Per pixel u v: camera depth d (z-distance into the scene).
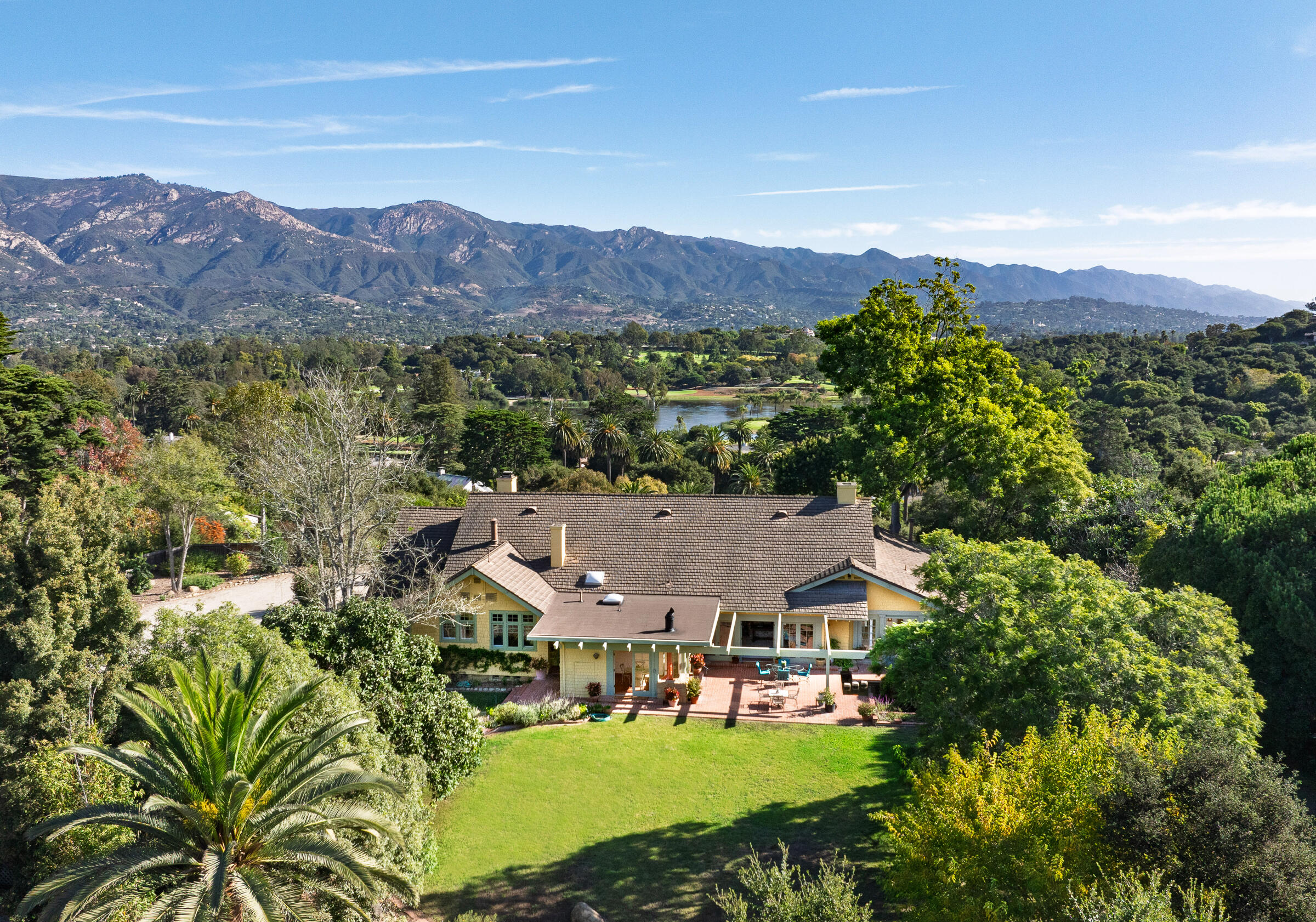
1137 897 11.09
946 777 15.63
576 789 23.39
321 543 31.81
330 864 13.56
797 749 25.69
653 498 38.84
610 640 29.80
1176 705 17.02
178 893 12.73
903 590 33.22
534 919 17.84
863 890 18.22
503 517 38.53
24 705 18.00
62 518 21.27
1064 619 18.28
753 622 34.56
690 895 18.42
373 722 19.36
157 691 14.85
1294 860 12.60
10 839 16.55
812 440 81.00
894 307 51.09
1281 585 25.61
